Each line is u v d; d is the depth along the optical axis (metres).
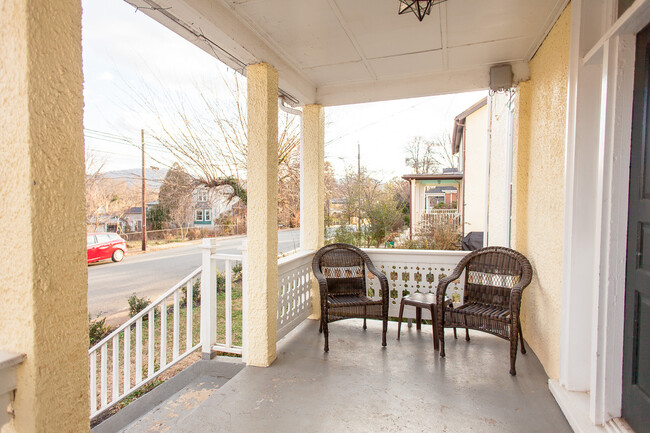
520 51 2.91
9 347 0.93
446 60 3.08
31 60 0.90
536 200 2.87
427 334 3.51
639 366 1.64
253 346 2.78
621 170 1.75
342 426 2.01
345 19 2.37
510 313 2.58
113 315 6.38
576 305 2.14
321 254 3.61
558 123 2.38
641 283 1.62
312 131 3.83
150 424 2.41
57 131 0.97
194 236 18.89
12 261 0.92
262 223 2.71
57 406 0.97
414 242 7.95
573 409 1.99
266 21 2.39
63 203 0.99
